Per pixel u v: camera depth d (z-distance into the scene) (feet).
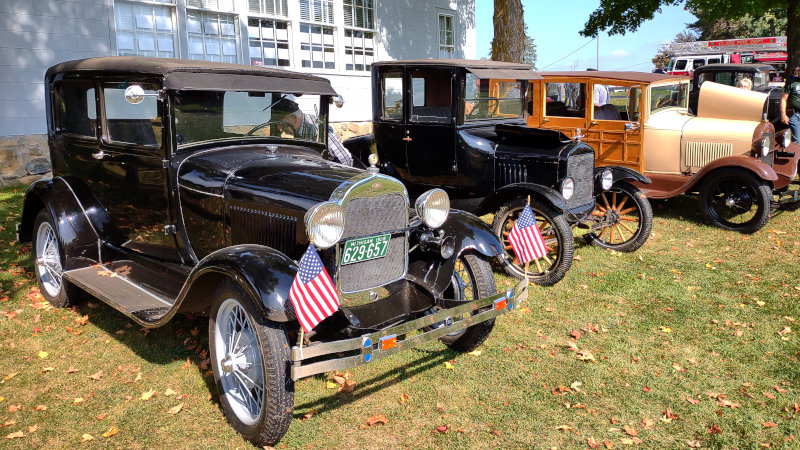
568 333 13.97
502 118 21.25
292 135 14.01
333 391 11.37
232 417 10.00
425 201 11.00
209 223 12.01
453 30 47.29
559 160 17.58
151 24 29.43
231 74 12.66
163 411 10.54
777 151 24.57
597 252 20.31
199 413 10.51
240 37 32.50
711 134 22.80
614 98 24.40
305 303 8.64
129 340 13.24
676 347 13.23
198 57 31.04
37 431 9.89
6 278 16.55
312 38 36.32
